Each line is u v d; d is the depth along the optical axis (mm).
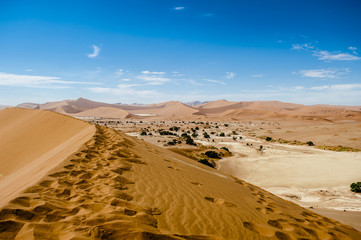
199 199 4855
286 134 72938
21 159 13305
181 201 4504
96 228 2596
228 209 4582
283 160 36188
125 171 5750
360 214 13859
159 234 2793
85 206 3334
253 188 9719
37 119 21922
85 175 4902
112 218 2996
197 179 6922
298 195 20594
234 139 64375
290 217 5234
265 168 31391
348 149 42562
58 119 20062
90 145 7770
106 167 5762
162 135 68250
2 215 2580
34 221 2637
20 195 3289
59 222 2707
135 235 2619
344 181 24953
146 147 11805
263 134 76125
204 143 56781
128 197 4090
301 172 29062
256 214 4738
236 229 3701
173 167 7879
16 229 2396
